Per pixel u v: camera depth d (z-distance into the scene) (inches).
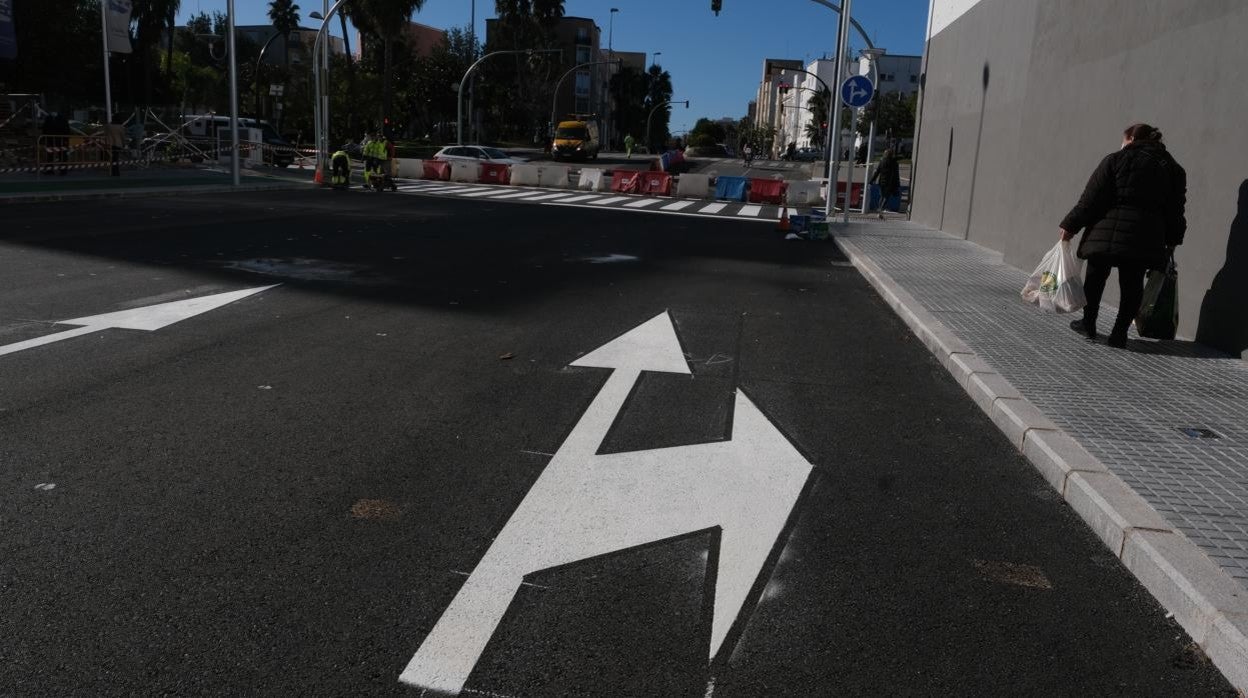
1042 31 465.4
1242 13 275.6
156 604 115.6
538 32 2977.4
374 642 109.4
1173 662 113.8
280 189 1002.1
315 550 132.3
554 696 100.4
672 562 133.7
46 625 109.8
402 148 2199.8
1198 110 301.3
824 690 104.0
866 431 201.0
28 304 289.7
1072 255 301.1
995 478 175.6
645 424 198.4
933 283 415.5
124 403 195.3
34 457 162.4
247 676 101.6
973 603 126.0
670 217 840.9
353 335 271.4
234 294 325.4
